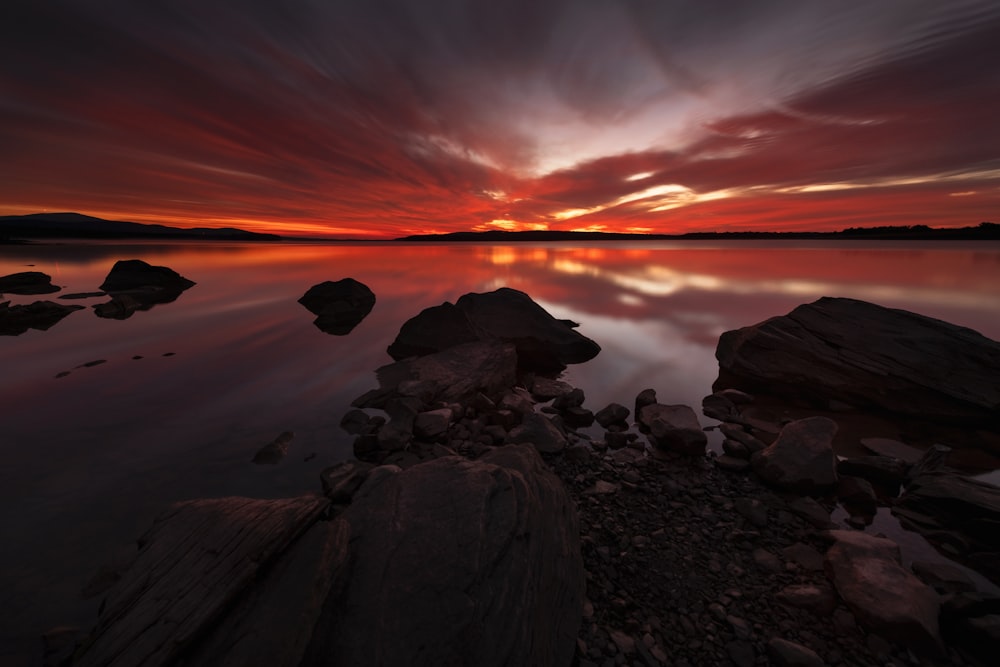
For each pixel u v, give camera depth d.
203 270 55.06
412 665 3.16
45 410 10.52
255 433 9.23
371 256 92.69
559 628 4.10
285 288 37.44
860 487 6.59
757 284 40.00
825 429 7.52
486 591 3.68
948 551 5.50
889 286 38.00
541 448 8.35
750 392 12.01
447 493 4.75
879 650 4.05
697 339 18.69
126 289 35.44
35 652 4.15
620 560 5.40
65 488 7.11
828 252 109.50
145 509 6.57
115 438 8.97
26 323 21.97
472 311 17.62
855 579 4.64
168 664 2.98
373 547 4.13
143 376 13.24
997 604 4.07
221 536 3.99
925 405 9.88
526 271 54.75
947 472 6.76
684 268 60.16
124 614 3.35
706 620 4.48
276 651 3.05
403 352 15.62
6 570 5.27
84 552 5.61
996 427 9.27
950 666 3.86
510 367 13.16
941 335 10.88
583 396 11.23
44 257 71.25
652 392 11.14
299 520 4.17
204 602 3.36
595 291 35.22
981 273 49.47
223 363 14.74
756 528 6.04
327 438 8.96
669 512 6.43
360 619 3.45
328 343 17.75
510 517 4.43
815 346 11.58
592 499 6.77
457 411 9.88
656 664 3.97
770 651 4.03
